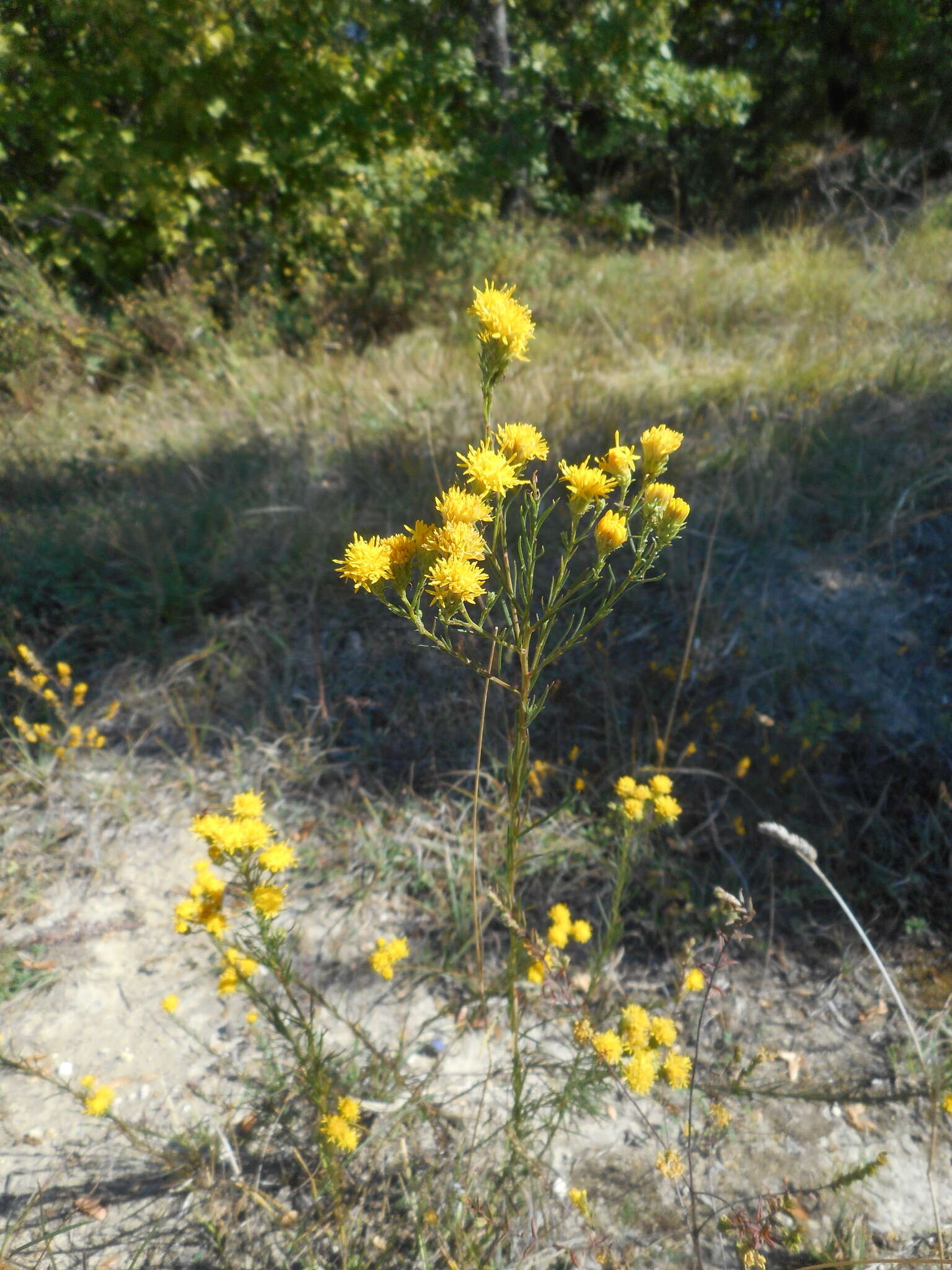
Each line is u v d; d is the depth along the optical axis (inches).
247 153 244.8
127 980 90.8
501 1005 88.4
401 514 140.6
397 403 182.9
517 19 371.2
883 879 100.0
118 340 217.3
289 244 259.1
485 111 319.9
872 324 207.8
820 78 455.5
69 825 105.9
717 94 366.6
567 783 110.2
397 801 110.7
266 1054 79.4
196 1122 78.2
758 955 95.3
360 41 277.4
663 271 271.1
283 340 234.7
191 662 126.4
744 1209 71.9
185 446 175.5
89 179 228.2
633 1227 71.6
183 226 244.1
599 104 371.9
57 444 176.9
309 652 128.0
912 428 151.7
